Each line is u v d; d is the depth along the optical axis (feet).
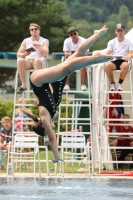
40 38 103.60
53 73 70.23
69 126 157.99
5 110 167.02
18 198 70.95
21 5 275.59
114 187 81.51
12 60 190.39
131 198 71.05
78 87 188.34
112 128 113.19
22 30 276.21
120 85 102.89
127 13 496.23
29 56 102.32
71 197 71.92
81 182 88.02
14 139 100.27
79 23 499.51
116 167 112.37
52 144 68.90
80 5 534.37
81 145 98.17
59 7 288.51
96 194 74.59
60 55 178.70
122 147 100.53
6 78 289.12
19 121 110.93
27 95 187.01
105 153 108.27
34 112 157.07
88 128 139.23
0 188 79.77
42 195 73.31
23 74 100.17
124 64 101.40
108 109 105.50
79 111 130.41
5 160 122.31
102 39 405.18
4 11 274.77
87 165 106.11
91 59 70.08
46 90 70.28
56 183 86.33
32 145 96.94
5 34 276.41
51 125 70.44
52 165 118.11
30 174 100.89
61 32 279.69
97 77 109.81
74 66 70.33
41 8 282.77
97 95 109.40
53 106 70.08
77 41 103.81
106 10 528.22
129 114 116.47
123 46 103.91
